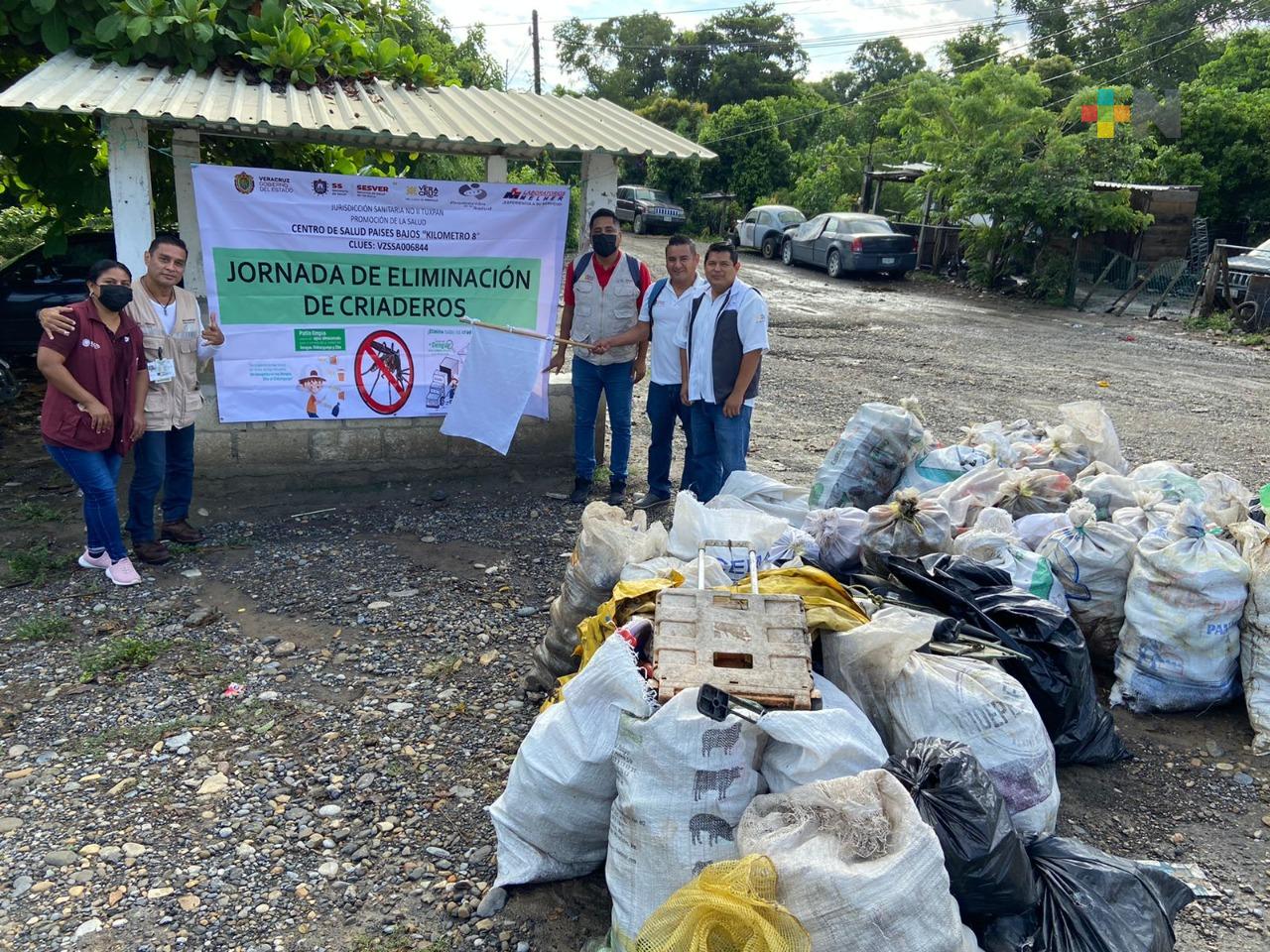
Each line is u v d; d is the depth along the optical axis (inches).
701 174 1370.6
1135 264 721.0
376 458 263.0
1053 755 124.4
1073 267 695.7
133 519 209.0
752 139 1334.9
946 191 775.7
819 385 414.0
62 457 190.7
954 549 168.7
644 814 102.5
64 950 106.4
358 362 253.9
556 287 263.6
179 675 164.7
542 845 116.4
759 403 378.9
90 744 144.9
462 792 135.2
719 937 86.0
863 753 104.3
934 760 101.2
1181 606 155.3
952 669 124.6
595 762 110.3
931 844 91.0
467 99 280.2
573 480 272.1
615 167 256.4
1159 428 353.7
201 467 251.6
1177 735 154.5
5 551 215.2
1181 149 904.3
